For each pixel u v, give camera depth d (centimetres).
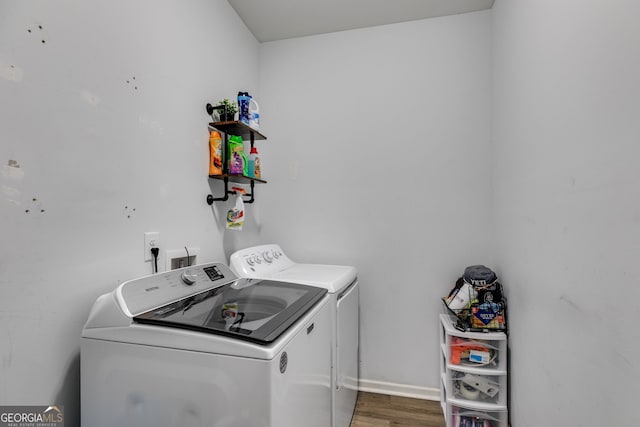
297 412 100
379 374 218
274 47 239
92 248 103
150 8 130
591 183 92
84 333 95
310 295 132
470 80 206
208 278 137
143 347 90
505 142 174
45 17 89
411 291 213
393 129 218
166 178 139
